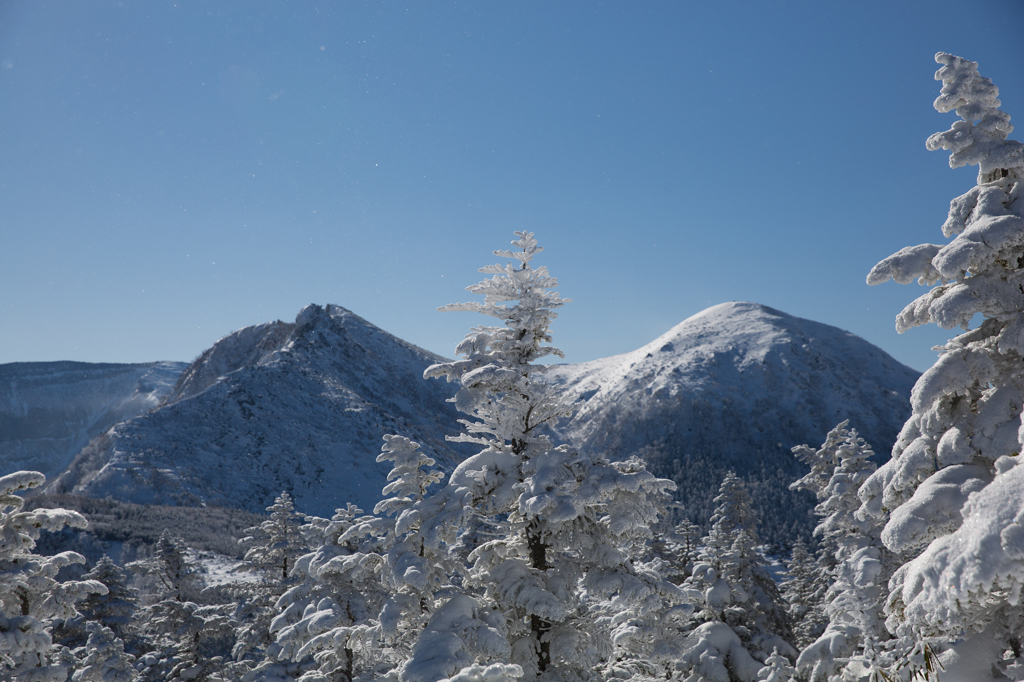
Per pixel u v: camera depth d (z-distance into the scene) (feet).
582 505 37.93
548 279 44.73
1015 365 27.68
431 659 34.71
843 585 60.13
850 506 63.52
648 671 52.37
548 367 44.96
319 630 49.19
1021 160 28.07
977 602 22.39
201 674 88.89
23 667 48.29
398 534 39.45
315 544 74.49
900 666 24.16
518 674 29.53
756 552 88.53
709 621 81.97
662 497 40.60
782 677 61.41
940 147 29.99
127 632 98.27
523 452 43.83
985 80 29.22
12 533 48.14
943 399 28.91
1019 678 22.04
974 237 27.22
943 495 25.43
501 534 46.98
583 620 43.60
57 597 50.96
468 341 45.42
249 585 80.59
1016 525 18.80
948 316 27.45
